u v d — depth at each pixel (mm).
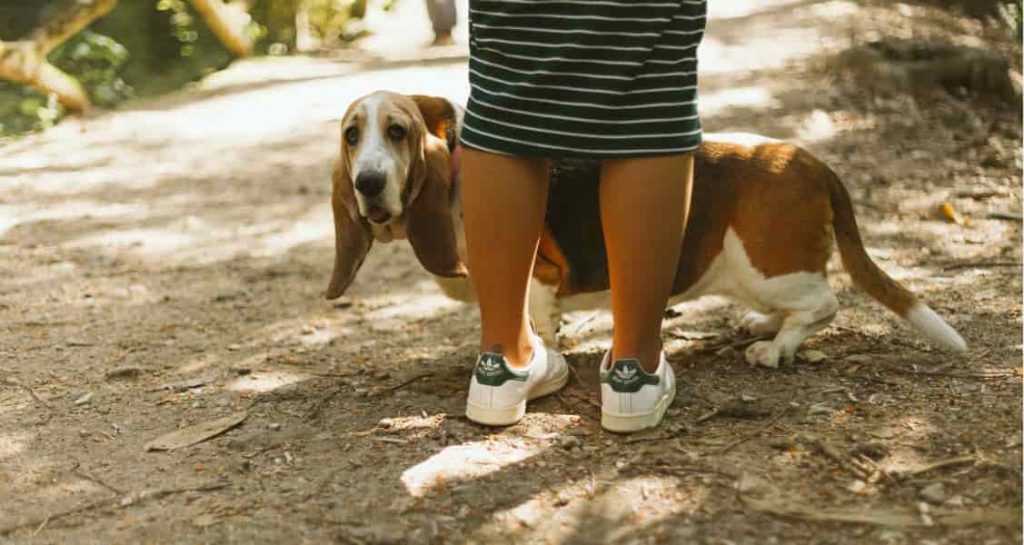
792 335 2432
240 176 4758
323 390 2461
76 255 3602
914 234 3420
